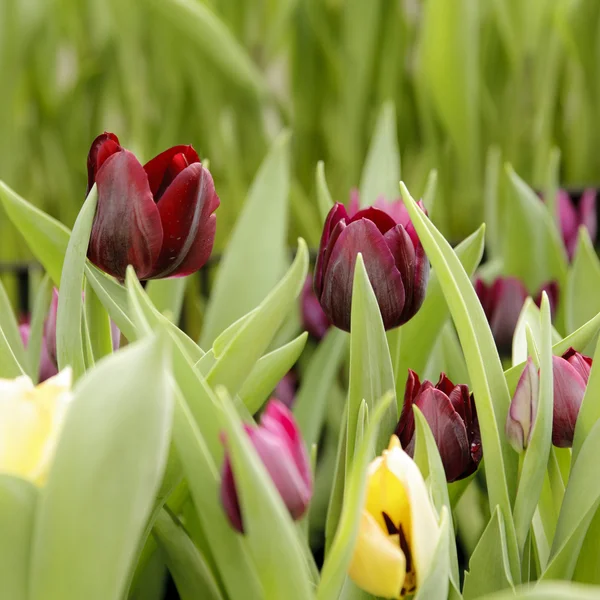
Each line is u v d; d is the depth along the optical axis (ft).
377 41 8.31
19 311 5.88
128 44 8.33
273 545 3.42
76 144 8.68
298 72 8.66
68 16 9.17
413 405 3.67
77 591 3.33
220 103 8.07
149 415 3.32
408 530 3.51
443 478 3.66
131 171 3.72
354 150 8.25
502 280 4.46
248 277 4.59
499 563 3.68
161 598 4.00
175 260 3.77
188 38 7.69
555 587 3.32
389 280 3.80
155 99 8.71
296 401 4.39
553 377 3.77
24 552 3.36
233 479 3.47
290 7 7.89
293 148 8.76
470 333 3.69
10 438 3.40
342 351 4.39
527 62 8.30
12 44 7.92
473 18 7.22
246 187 8.51
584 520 3.67
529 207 4.79
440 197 7.91
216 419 3.60
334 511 3.82
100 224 3.74
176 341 3.59
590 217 5.53
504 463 3.78
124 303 3.81
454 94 7.43
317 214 8.32
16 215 4.02
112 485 3.32
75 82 8.59
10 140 8.14
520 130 8.32
